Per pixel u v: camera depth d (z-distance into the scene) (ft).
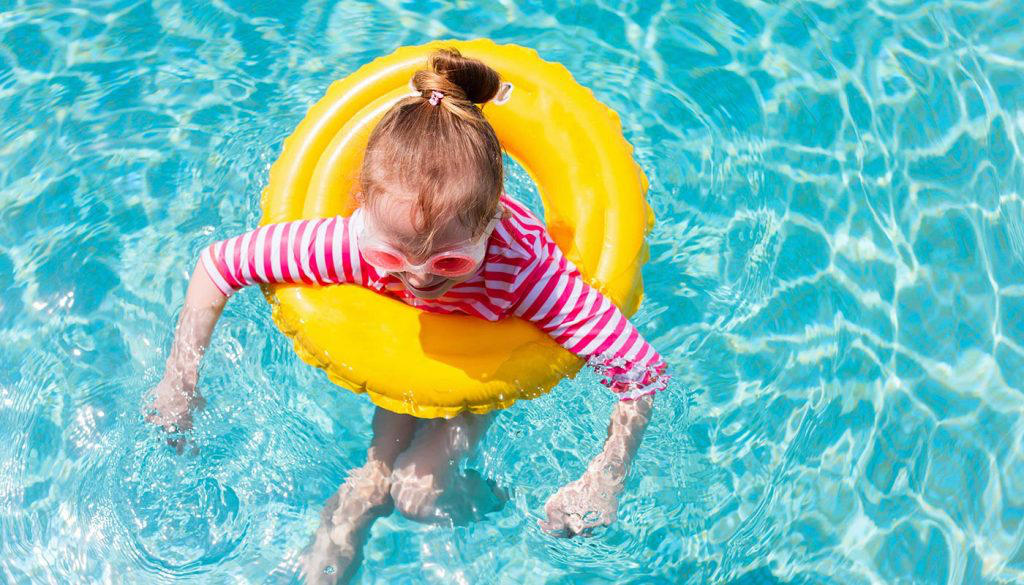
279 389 10.82
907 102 13.62
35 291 11.44
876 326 11.76
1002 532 10.39
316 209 9.96
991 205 12.83
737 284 11.95
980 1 14.70
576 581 10.12
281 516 10.14
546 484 10.41
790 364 11.44
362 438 10.73
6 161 12.50
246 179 12.40
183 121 12.91
